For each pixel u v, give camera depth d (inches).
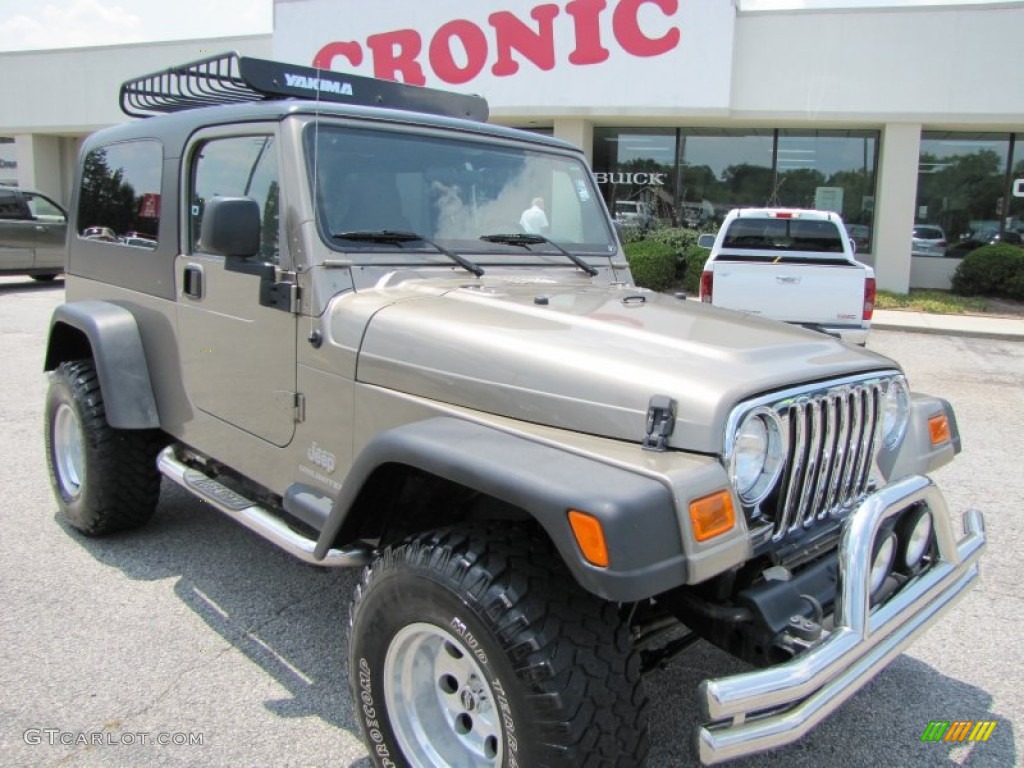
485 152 136.6
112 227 163.6
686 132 667.4
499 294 113.5
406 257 120.3
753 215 400.5
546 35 606.5
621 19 592.7
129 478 159.8
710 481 78.7
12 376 316.2
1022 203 645.9
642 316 107.7
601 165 684.7
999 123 589.0
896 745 110.7
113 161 164.7
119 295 160.4
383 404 103.3
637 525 73.5
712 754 76.3
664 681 123.0
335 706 115.8
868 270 355.6
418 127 128.8
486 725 87.8
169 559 161.3
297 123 115.7
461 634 82.7
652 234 634.2
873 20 582.6
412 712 92.8
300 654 128.7
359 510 99.0
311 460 115.3
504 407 92.6
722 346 93.9
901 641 90.2
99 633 133.1
